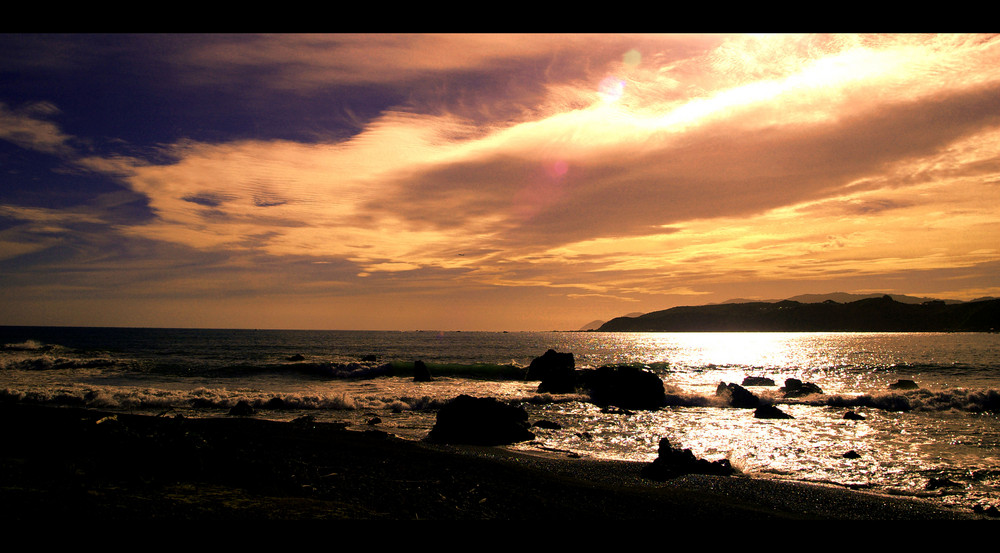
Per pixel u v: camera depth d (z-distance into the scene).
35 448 8.48
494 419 15.76
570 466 12.00
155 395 21.80
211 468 8.53
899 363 54.72
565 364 33.72
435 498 8.53
